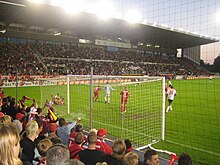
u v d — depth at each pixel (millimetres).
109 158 3326
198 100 19109
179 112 13688
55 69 39844
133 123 10211
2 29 40594
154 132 8836
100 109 13797
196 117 12242
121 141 3391
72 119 10891
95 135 3732
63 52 46750
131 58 57438
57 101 13484
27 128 3674
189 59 67312
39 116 6336
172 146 7453
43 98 13758
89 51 51875
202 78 50844
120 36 52969
